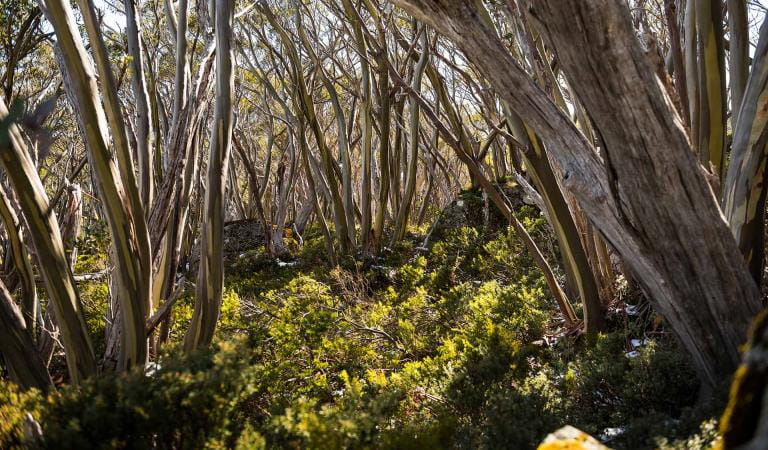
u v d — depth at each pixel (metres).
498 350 4.20
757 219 3.50
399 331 5.75
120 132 3.65
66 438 2.15
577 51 2.49
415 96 5.20
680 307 3.01
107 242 5.75
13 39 9.41
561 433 2.08
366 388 4.19
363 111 12.02
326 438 2.33
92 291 7.54
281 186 16.39
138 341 3.72
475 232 10.30
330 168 12.13
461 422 3.47
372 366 5.16
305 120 12.41
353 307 7.19
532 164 5.09
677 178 2.69
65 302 3.45
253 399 4.11
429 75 11.41
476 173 5.42
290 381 4.75
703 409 2.63
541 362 4.68
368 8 10.73
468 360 4.11
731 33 4.05
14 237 3.96
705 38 3.98
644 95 2.53
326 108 22.67
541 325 5.52
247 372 2.51
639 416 3.28
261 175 26.53
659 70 3.14
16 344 3.36
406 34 15.08
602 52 2.46
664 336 4.81
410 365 4.29
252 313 6.20
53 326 4.84
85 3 3.54
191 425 2.42
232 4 4.16
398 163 14.38
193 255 13.76
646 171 2.69
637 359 3.59
